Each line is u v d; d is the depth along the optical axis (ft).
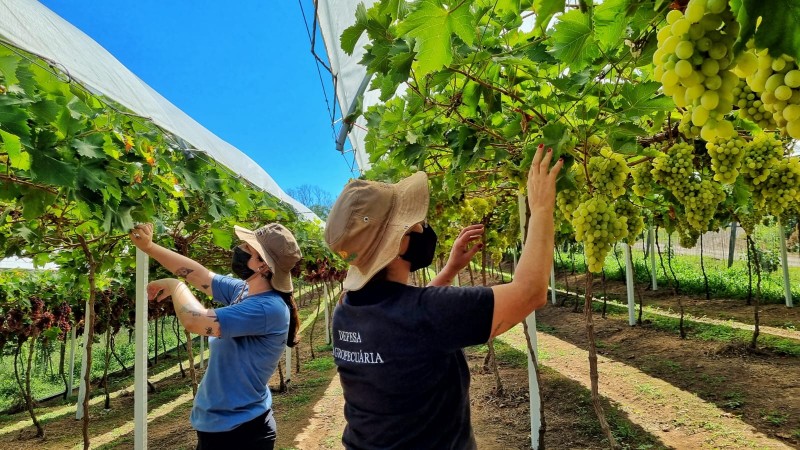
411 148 10.68
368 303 5.19
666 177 8.29
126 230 9.90
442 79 7.59
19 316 25.16
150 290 9.18
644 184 9.09
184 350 49.03
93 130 8.93
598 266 7.06
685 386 18.81
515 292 4.60
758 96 3.56
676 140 8.68
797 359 20.47
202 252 22.18
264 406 9.57
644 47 5.44
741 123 7.55
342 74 11.85
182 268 10.83
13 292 26.27
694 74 2.75
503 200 21.21
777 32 2.44
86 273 20.01
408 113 9.42
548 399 19.11
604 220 6.98
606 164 7.36
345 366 5.33
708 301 35.78
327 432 18.69
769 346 22.36
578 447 14.61
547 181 4.96
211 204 14.61
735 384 18.34
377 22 6.56
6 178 8.46
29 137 6.90
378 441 4.93
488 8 6.31
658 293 41.39
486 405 19.31
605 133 8.01
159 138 12.16
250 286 10.25
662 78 2.94
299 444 17.65
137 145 10.70
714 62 2.72
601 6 4.98
